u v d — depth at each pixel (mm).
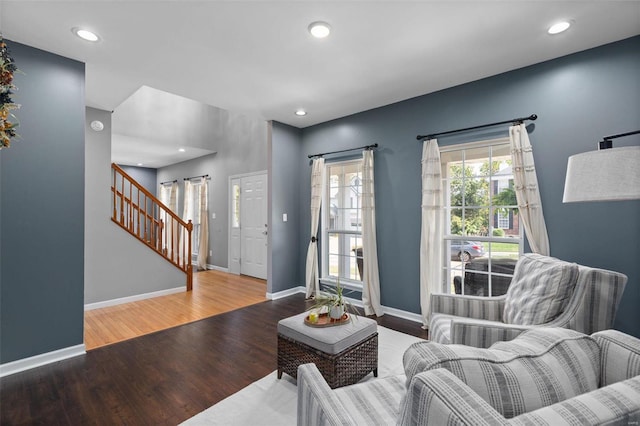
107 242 4152
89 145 4023
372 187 3869
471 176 3271
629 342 881
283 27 2273
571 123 2619
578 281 1845
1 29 2266
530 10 2086
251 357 2688
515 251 2998
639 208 2348
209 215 7031
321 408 1026
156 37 2396
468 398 622
